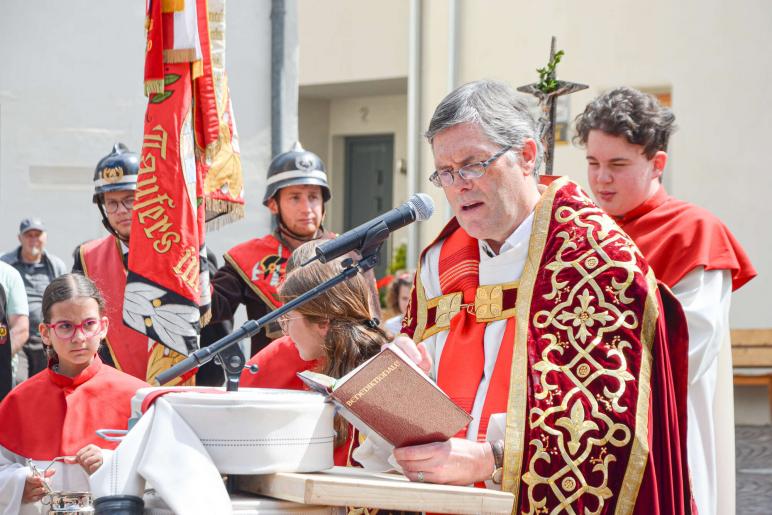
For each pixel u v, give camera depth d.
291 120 11.88
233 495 4.42
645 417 4.80
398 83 24.47
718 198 18.88
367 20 24.03
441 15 20.86
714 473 6.38
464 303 5.42
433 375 5.50
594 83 19.73
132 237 7.20
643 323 4.95
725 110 18.81
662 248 6.77
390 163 26.50
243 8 11.74
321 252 4.81
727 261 6.66
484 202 5.07
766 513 12.26
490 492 4.19
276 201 8.97
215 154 7.48
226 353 4.80
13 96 11.84
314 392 4.76
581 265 5.09
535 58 20.14
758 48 18.58
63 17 11.82
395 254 22.14
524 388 4.95
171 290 7.13
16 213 11.99
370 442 5.11
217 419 4.28
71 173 12.02
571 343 4.97
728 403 6.84
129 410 6.67
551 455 4.79
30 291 12.09
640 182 6.93
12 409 6.62
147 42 7.23
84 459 5.70
